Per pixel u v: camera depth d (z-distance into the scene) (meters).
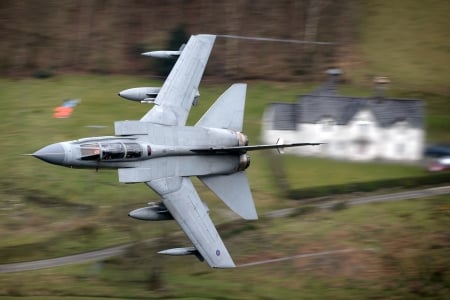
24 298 179.50
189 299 180.88
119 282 186.38
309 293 186.75
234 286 186.75
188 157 167.75
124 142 160.00
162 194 162.88
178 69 176.88
